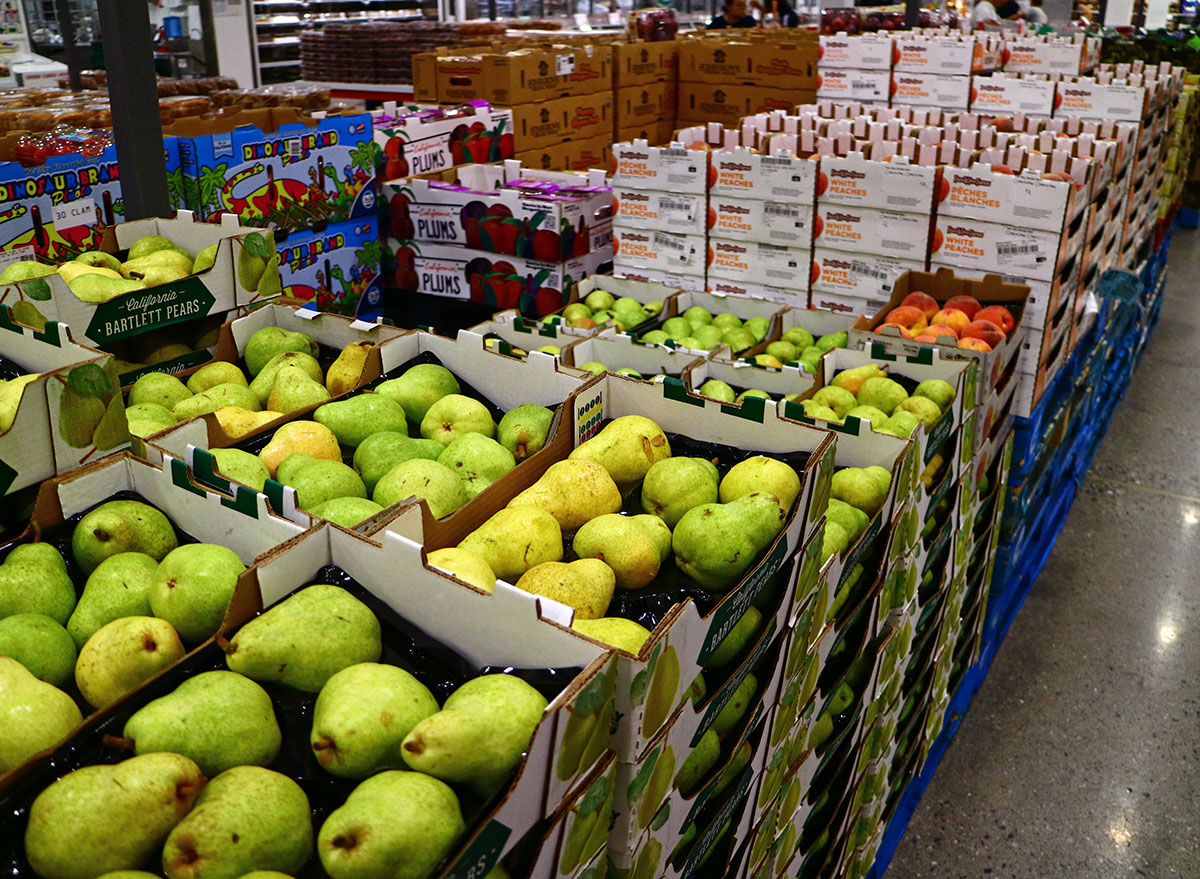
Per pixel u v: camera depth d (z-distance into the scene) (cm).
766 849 166
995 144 348
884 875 257
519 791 88
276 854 88
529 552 132
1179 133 574
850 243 291
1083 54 551
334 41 588
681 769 121
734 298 277
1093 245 320
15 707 97
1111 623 365
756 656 132
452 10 862
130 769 88
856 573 178
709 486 149
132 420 156
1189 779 292
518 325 213
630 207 323
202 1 627
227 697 97
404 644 108
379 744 94
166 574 114
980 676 318
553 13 923
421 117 388
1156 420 542
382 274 382
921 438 187
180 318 189
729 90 550
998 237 271
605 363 212
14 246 250
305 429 153
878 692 204
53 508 124
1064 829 273
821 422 180
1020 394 284
